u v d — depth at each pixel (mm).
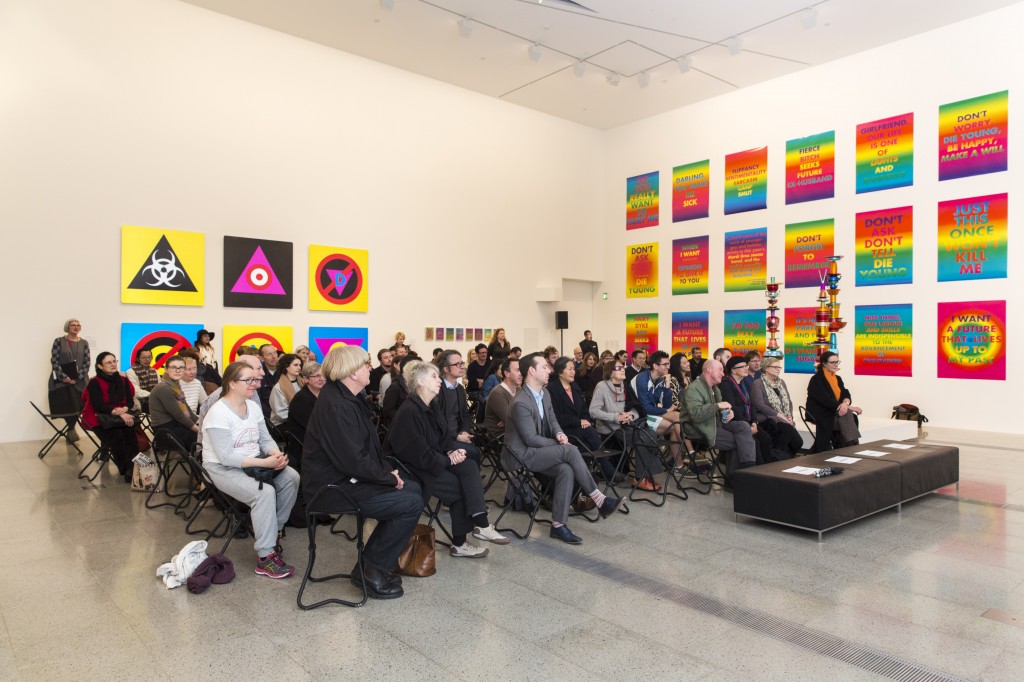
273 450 4113
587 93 13539
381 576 3459
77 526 4723
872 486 4867
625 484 6316
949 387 10438
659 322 14711
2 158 8414
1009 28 9844
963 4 9797
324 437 3457
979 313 10125
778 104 12609
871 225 11312
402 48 11461
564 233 15133
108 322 9219
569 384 6031
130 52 9375
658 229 14719
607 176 15836
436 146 12852
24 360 8602
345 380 3543
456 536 4172
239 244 10359
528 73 12531
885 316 11141
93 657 2783
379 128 12031
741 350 13211
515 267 14180
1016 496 5840
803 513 4516
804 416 7699
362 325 11836
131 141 9391
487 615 3238
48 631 3031
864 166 11414
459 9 10062
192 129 9922
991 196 10016
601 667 2721
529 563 4031
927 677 2664
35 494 5703
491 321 13773
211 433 3768
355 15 10234
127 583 3631
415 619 3182
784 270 12523
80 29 8977
